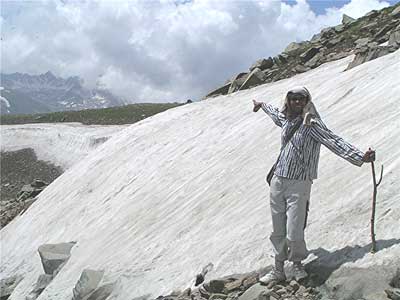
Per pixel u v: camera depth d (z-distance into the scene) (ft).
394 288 20.83
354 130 40.04
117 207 56.65
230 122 64.44
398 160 30.30
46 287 47.34
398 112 38.11
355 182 31.14
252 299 24.02
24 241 66.54
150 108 284.00
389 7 106.22
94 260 46.01
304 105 23.52
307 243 27.32
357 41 87.76
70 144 205.46
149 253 40.52
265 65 102.42
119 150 74.69
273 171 24.31
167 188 53.72
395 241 23.65
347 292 21.86
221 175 48.52
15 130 247.29
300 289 23.73
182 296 29.43
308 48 102.37
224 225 37.29
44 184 110.83
